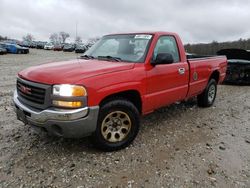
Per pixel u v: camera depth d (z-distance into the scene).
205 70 5.91
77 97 3.27
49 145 3.99
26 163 3.46
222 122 5.40
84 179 3.15
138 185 3.06
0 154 3.68
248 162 3.68
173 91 4.82
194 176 3.27
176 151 3.94
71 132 3.35
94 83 3.41
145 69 4.11
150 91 4.25
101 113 3.60
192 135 4.61
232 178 3.25
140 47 4.39
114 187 3.02
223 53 11.61
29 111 3.46
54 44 54.69
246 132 4.86
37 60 21.67
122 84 3.73
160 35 4.62
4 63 18.05
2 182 3.04
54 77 3.38
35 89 3.46
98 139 3.67
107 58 4.44
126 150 3.92
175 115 5.76
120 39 4.81
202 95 6.34
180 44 5.12
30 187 2.96
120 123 3.88
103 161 3.57
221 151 4.00
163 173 3.32
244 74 10.31
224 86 10.36
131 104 3.91
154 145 4.12
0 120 5.04
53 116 3.27
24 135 4.34
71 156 3.67
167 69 4.56
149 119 5.41
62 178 3.15
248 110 6.49
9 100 6.64
